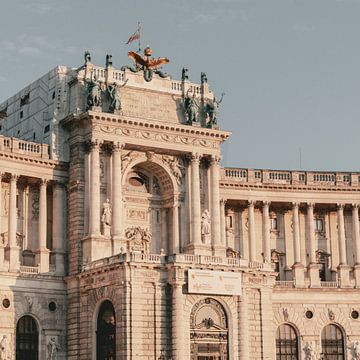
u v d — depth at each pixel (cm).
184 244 11850
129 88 11862
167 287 10394
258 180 12888
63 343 11144
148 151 11781
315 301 12588
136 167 11994
